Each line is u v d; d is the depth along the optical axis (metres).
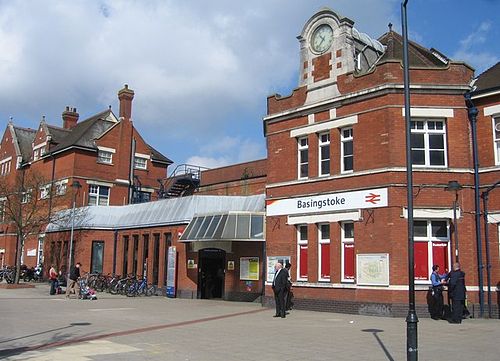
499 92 19.31
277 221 23.31
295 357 10.66
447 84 20.00
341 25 22.19
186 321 17.08
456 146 19.80
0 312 19.11
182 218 29.98
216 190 40.72
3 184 39.88
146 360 10.20
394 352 11.23
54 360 10.13
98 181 44.81
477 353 11.09
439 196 19.41
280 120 23.97
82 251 36.59
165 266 31.14
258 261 26.42
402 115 19.84
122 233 36.22
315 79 22.84
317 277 21.50
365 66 23.48
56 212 39.38
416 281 19.17
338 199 21.03
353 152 20.91
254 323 16.61
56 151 45.75
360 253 19.92
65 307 21.59
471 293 18.86
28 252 45.84
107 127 47.91
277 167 23.77
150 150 50.16
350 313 19.86
